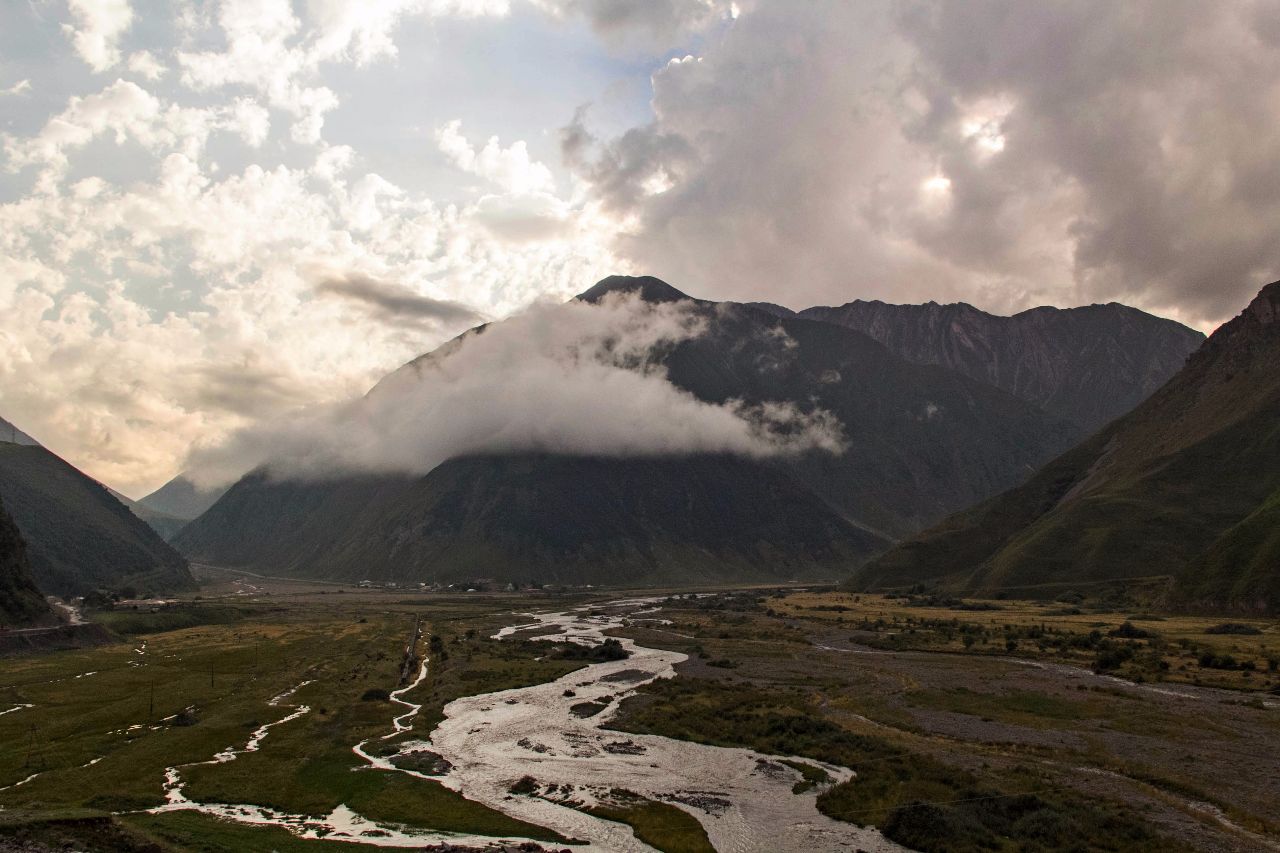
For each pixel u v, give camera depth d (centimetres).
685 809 7462
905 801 7312
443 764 9062
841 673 14712
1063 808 7006
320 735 10306
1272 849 6181
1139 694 11812
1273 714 10438
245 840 6344
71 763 8725
